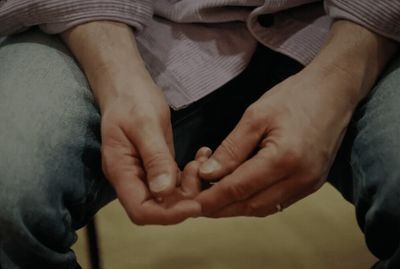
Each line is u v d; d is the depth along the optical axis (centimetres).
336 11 89
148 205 82
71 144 85
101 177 90
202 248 128
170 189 80
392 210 81
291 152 82
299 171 83
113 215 136
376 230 83
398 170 80
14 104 85
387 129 83
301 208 135
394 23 86
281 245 128
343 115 86
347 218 132
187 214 82
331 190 140
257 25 96
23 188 81
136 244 129
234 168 84
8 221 81
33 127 84
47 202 82
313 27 97
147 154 82
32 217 81
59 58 90
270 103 85
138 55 90
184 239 130
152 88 87
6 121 84
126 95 86
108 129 84
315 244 127
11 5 91
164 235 131
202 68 96
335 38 89
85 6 90
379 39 88
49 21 91
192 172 84
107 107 86
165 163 81
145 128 83
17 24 92
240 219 133
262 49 100
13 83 87
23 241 82
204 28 98
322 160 84
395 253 82
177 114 96
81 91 88
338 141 86
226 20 97
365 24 87
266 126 84
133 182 82
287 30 97
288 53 96
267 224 132
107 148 84
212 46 97
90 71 89
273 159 82
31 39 93
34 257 83
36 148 83
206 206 83
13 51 92
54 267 84
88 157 87
